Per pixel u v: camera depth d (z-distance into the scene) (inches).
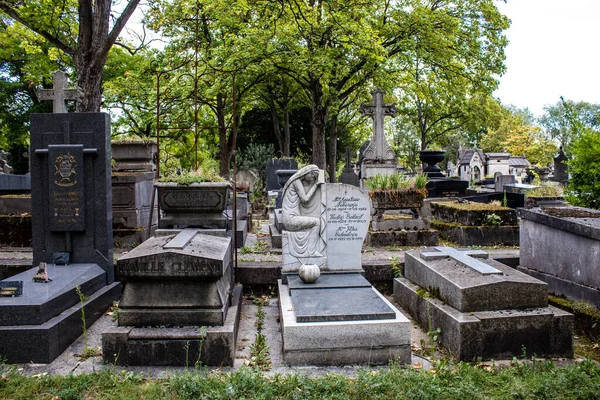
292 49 775.7
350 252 277.3
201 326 197.9
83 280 242.7
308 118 1288.1
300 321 198.8
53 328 196.7
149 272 194.1
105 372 176.2
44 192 276.5
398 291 279.0
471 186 1054.4
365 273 306.8
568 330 202.5
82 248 276.2
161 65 762.8
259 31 712.4
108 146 281.6
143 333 190.9
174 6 648.4
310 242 276.1
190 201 302.8
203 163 1061.1
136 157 463.2
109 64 962.7
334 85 900.0
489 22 895.1
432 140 1690.5
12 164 1025.5
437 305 223.1
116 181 379.2
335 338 196.2
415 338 226.8
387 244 387.2
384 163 705.6
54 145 272.7
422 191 399.2
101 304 253.3
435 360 197.3
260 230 500.7
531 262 281.7
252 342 220.2
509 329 199.8
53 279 233.6
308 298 226.5
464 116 1472.7
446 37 836.0
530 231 282.5
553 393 160.6
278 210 416.5
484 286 208.4
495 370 184.5
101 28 393.7
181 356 189.6
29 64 842.2
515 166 1882.4
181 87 741.3
